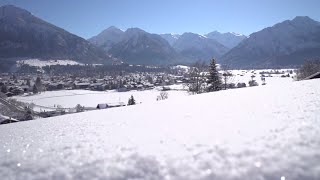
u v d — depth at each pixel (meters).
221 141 4.20
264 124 4.97
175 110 9.45
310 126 4.39
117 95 129.50
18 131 9.41
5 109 75.06
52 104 108.88
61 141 5.78
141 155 4.00
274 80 127.81
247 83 117.06
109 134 5.95
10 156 4.89
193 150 3.95
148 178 3.31
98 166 3.80
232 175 3.12
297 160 3.23
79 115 13.59
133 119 8.34
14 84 192.75
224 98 11.81
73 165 3.96
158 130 5.71
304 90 10.52
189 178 3.18
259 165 3.24
